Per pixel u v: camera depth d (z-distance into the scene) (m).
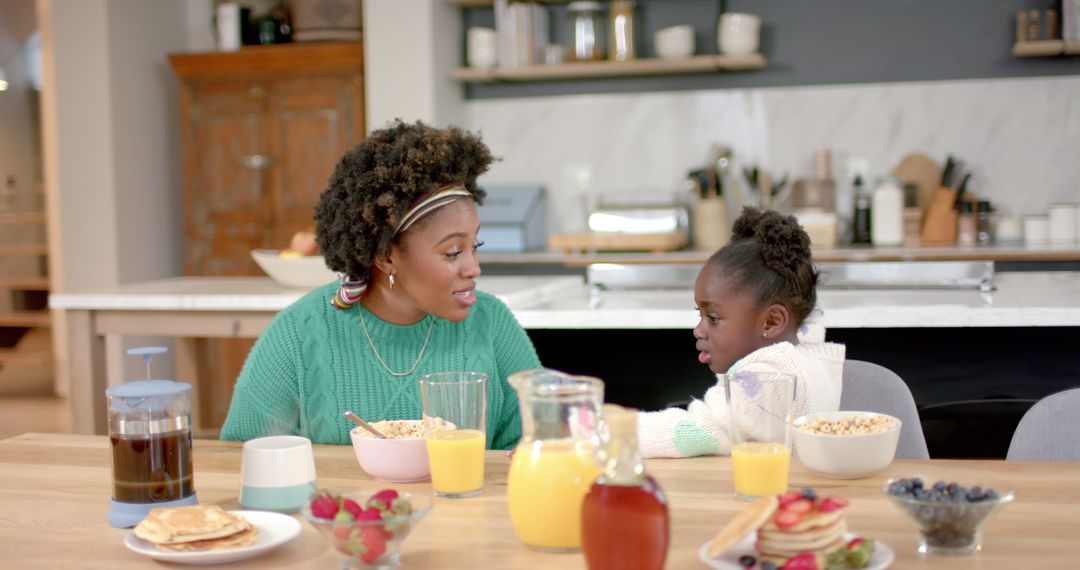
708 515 1.33
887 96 4.88
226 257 5.34
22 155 7.20
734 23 4.77
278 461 1.41
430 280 1.76
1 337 6.60
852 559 1.09
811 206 4.83
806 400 1.66
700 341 1.87
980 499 1.16
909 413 1.80
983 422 2.29
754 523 1.06
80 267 5.31
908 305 2.67
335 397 1.88
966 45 4.78
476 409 1.47
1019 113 4.75
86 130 5.25
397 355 1.90
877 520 1.29
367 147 1.76
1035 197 4.75
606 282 3.30
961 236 4.57
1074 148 4.70
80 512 1.43
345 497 1.21
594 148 5.24
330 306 1.91
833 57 4.92
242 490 1.42
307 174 5.20
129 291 3.28
